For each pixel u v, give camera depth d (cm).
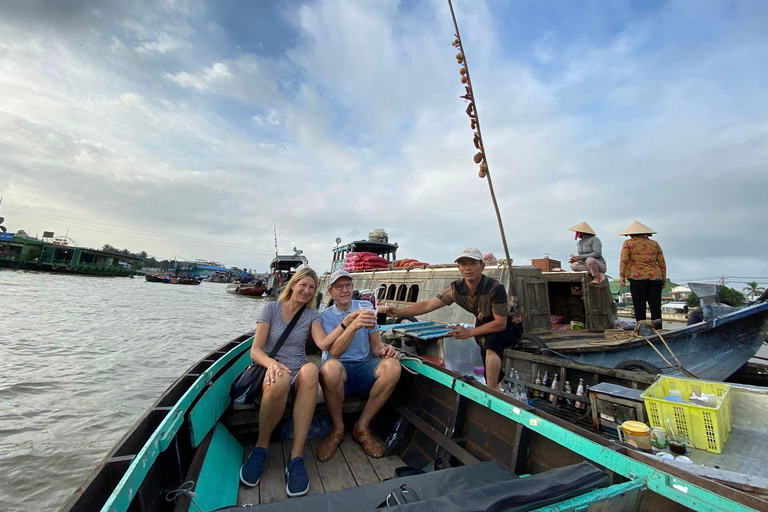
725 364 664
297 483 285
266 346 360
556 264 1052
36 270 6362
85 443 655
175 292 5166
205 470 270
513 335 521
